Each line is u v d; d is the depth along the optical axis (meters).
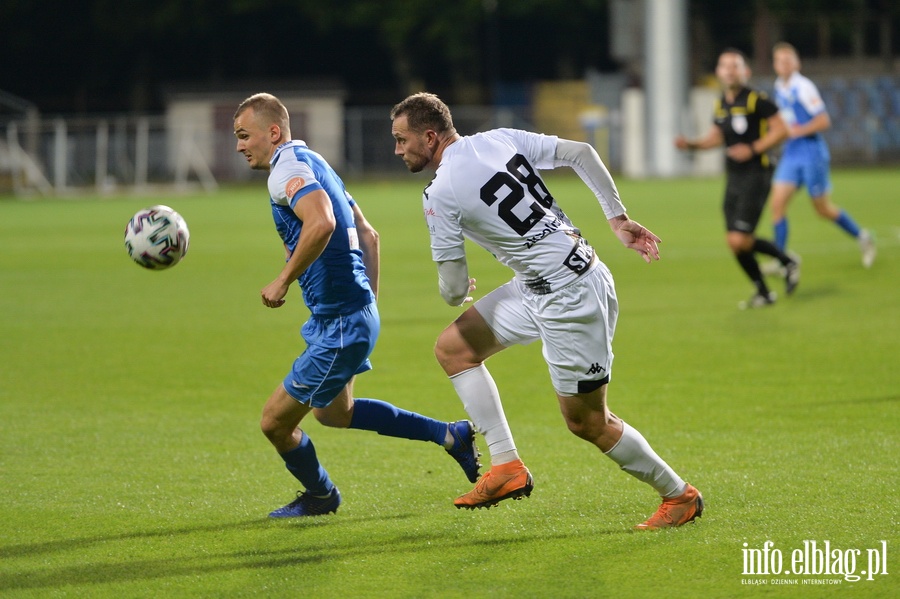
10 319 39.44
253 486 19.73
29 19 185.50
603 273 16.66
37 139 141.88
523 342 17.58
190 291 46.97
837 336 33.41
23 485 19.78
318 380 17.27
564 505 18.33
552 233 16.34
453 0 184.50
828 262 51.47
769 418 23.94
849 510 17.56
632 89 145.62
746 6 181.12
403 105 16.72
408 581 14.98
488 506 17.27
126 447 22.47
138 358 32.16
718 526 16.95
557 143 16.73
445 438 18.72
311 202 16.25
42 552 16.31
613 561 15.58
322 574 15.30
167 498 19.00
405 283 48.19
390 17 185.50
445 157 16.53
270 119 17.25
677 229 70.88
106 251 64.06
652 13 134.00
